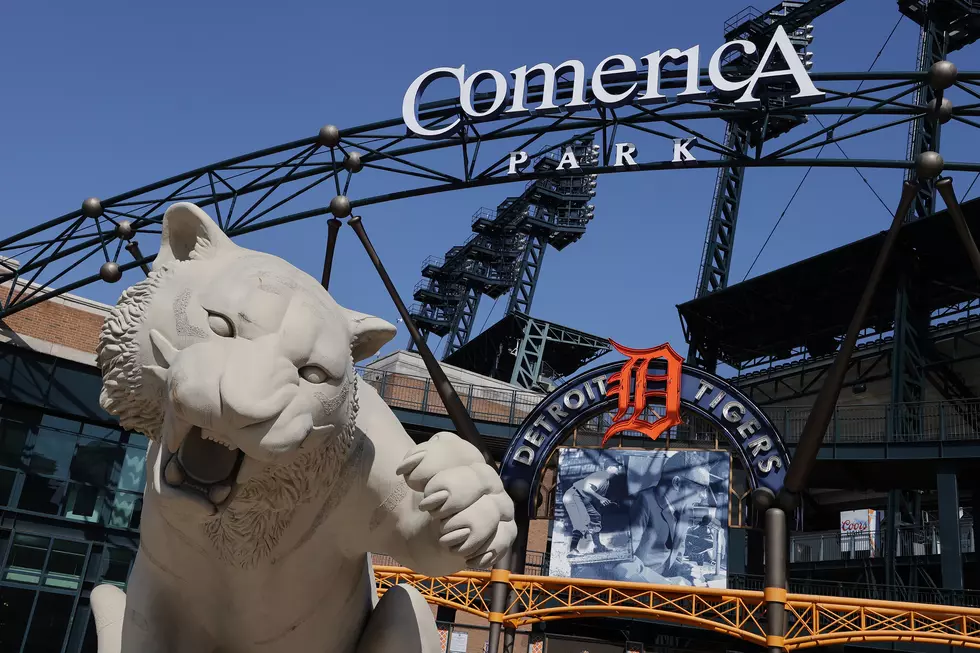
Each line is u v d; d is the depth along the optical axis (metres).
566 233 46.38
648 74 12.67
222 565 2.85
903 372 25.11
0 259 17.94
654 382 21.23
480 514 2.66
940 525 21.56
